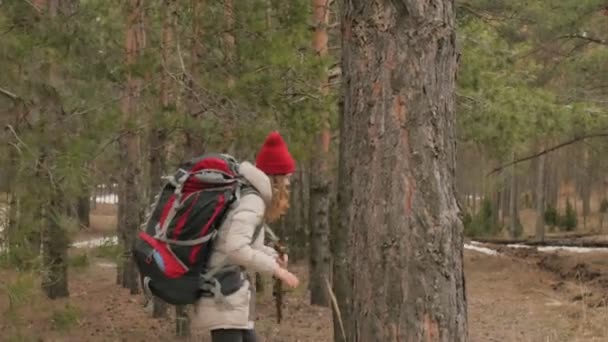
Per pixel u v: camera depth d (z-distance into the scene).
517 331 14.43
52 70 8.24
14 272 6.55
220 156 3.85
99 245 8.11
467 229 47.06
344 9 3.68
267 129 9.91
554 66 21.94
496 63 16.77
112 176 10.32
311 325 14.71
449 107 3.53
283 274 3.73
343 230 10.48
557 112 15.91
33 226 6.90
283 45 10.08
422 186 3.42
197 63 10.54
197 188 3.74
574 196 64.38
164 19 10.85
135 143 15.55
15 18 8.85
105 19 11.28
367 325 3.49
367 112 3.51
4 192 7.17
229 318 3.76
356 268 3.55
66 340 9.81
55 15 9.52
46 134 7.67
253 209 3.74
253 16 10.30
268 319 14.93
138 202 15.24
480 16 17.73
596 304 17.70
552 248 36.25
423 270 3.41
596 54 21.48
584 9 18.81
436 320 3.40
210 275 3.73
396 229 3.43
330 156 18.05
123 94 10.52
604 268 25.27
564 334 13.39
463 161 42.25
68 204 7.91
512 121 15.30
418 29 3.45
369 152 3.50
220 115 10.02
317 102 10.35
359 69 3.55
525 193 65.56
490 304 19.02
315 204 17.73
